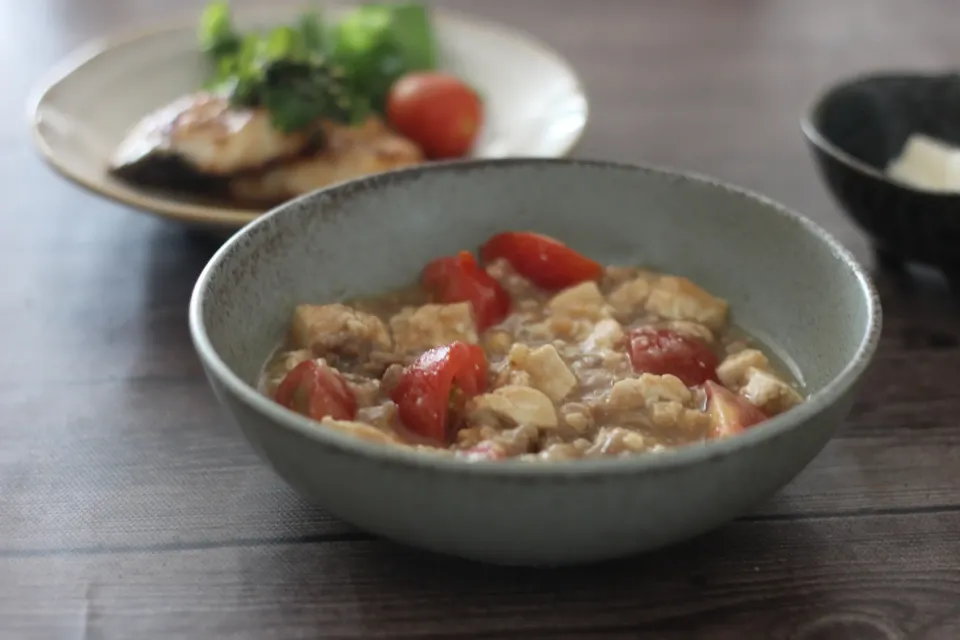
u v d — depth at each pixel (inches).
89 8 35.9
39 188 27.4
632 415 20.6
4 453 21.7
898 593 20.0
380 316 22.5
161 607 19.8
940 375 23.3
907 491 21.3
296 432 18.7
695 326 22.2
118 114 28.3
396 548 20.4
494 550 19.0
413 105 28.4
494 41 30.4
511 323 22.4
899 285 25.1
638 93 31.6
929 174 25.8
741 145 29.3
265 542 20.5
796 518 20.9
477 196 23.1
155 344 23.6
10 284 24.8
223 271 20.9
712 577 20.1
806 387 21.6
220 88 27.8
